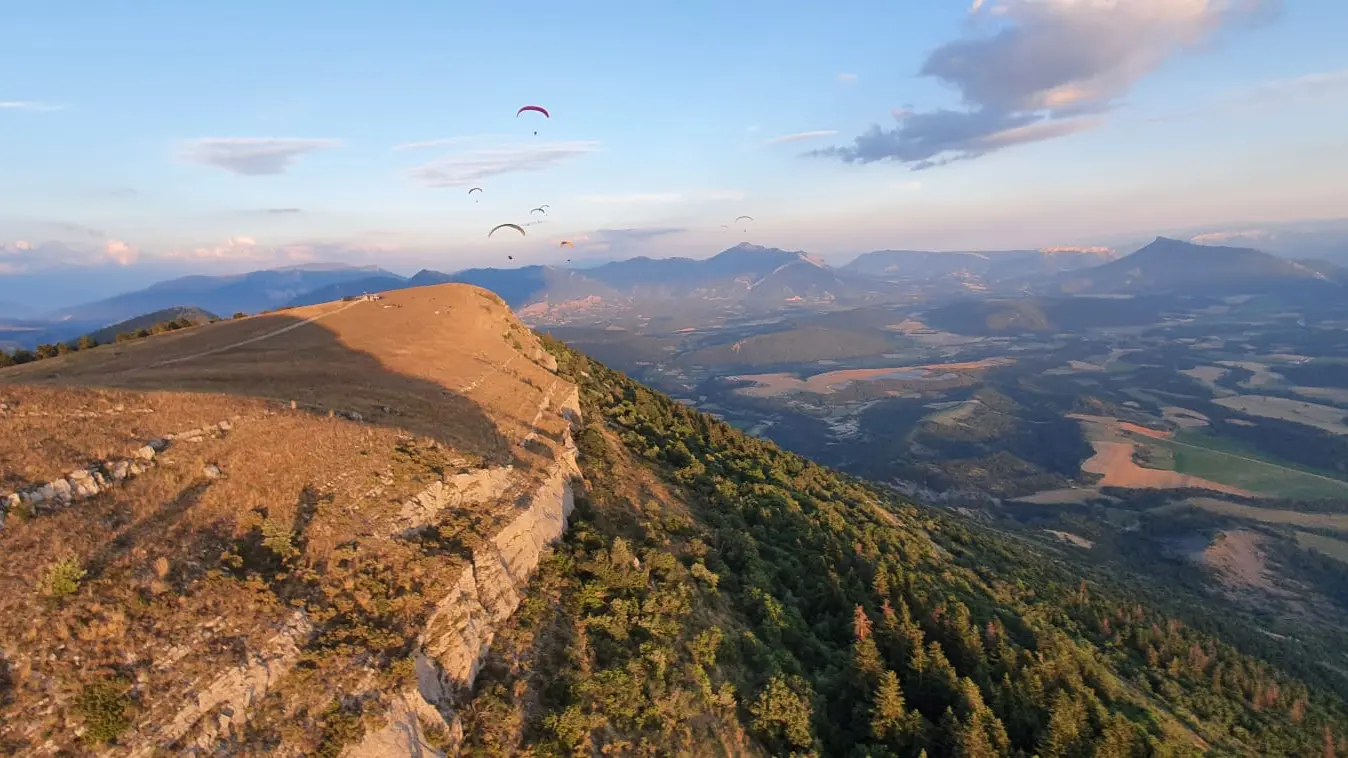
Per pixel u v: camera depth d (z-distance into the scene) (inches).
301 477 1382.9
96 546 1009.5
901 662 2181.3
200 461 1300.4
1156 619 4077.3
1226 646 3966.5
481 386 2731.3
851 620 2333.9
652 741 1429.6
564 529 1982.0
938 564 3668.8
